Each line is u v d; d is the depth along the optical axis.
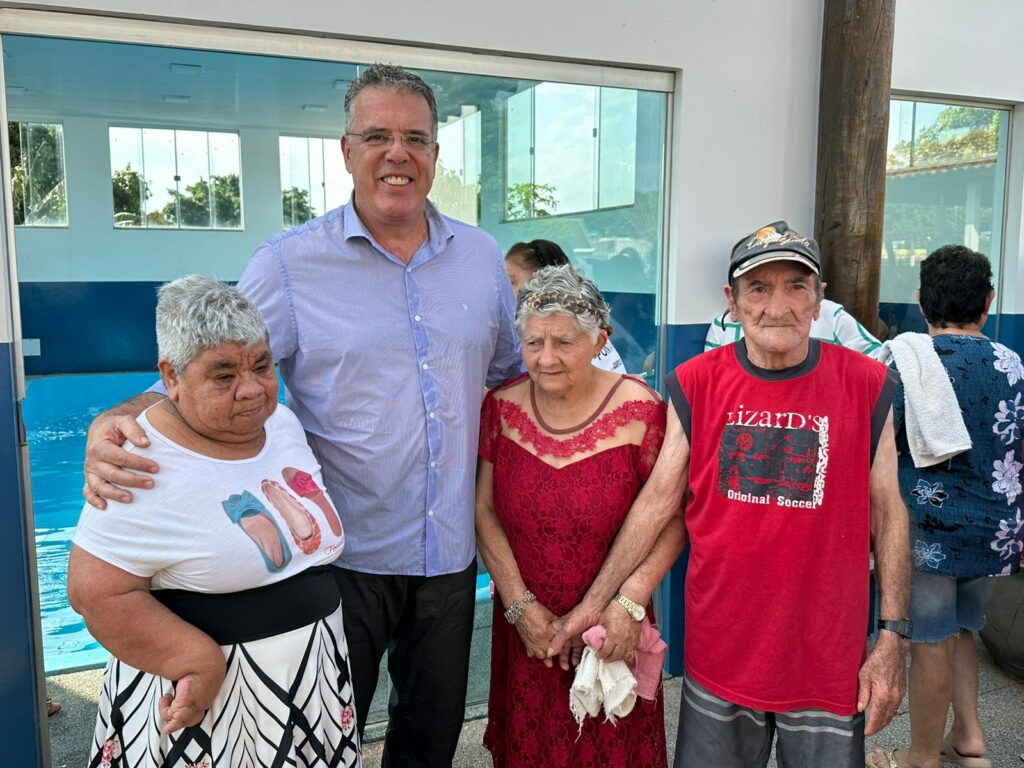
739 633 1.67
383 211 1.78
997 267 3.89
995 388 2.27
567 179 3.18
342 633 1.60
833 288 3.18
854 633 1.64
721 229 3.10
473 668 3.19
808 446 1.62
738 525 1.66
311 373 1.85
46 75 3.38
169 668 1.32
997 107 3.68
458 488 1.92
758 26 3.04
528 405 1.89
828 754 1.66
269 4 2.29
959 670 2.58
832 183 3.12
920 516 2.33
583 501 1.79
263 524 1.42
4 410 2.21
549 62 2.77
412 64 2.57
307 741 1.46
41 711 2.35
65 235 7.16
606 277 3.24
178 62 2.94
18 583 2.25
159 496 1.33
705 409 1.72
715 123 3.02
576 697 1.70
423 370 1.86
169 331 1.34
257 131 7.30
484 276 2.00
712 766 1.75
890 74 3.07
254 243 8.18
